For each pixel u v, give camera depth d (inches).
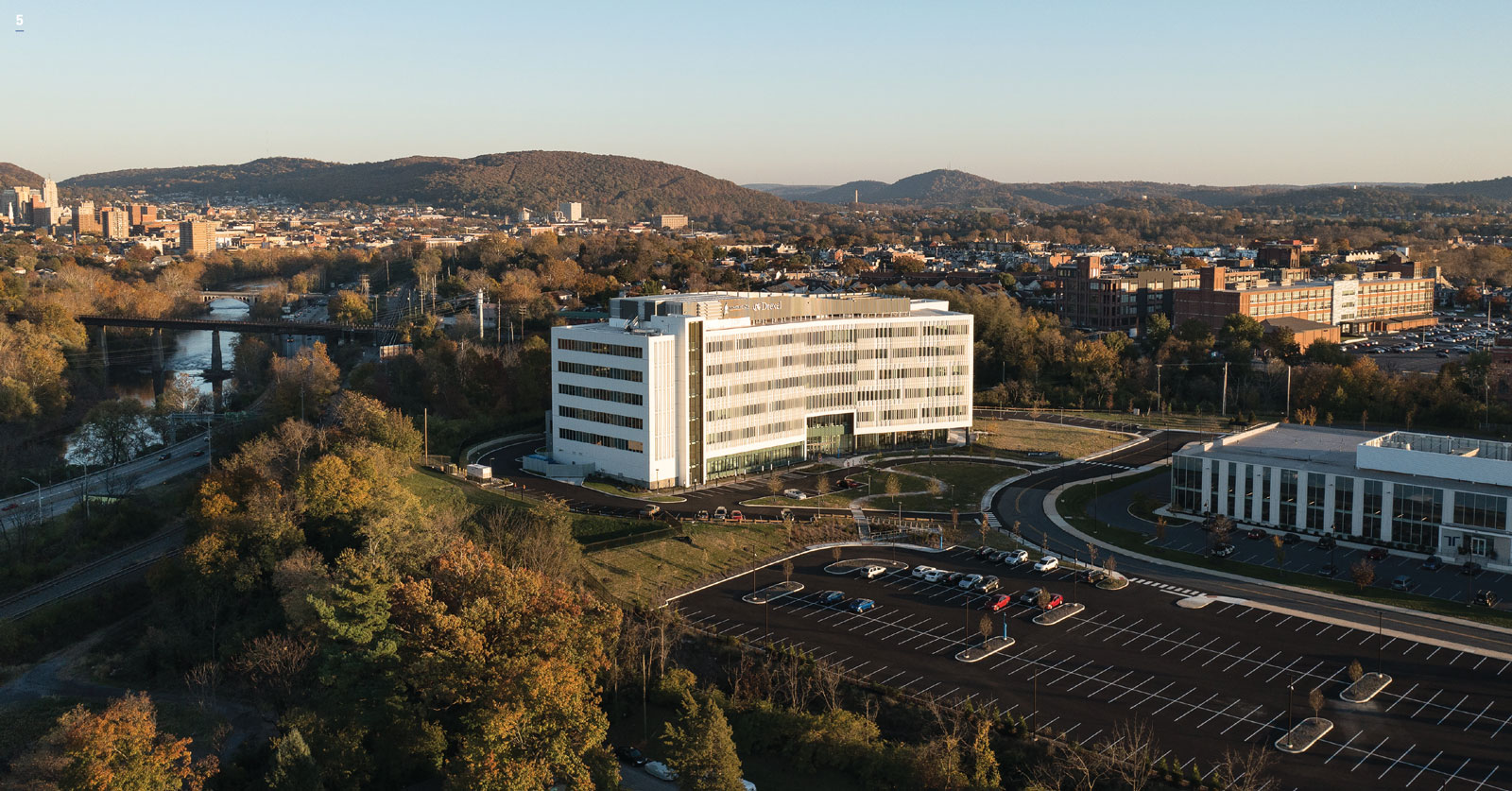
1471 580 7180.1
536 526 7229.3
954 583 7204.7
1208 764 4820.4
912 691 5585.6
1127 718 5251.0
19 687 6195.9
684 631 6304.1
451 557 5994.1
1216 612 6653.5
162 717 5605.3
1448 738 5029.5
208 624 6441.9
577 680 4982.8
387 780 5064.0
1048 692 5556.1
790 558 7790.4
